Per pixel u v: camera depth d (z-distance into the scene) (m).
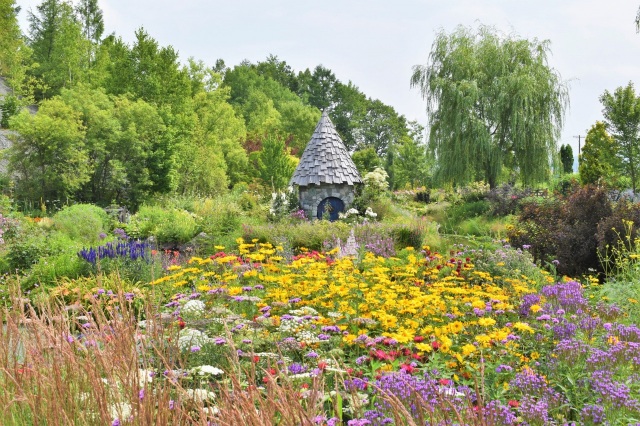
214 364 4.44
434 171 29.11
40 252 12.21
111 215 21.55
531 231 13.12
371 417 3.32
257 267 8.18
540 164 27.86
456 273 8.95
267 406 2.12
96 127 26.30
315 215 22.56
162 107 31.91
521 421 3.48
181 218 19.92
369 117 83.25
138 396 2.46
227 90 42.56
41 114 24.62
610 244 11.27
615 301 7.79
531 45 28.58
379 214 22.94
